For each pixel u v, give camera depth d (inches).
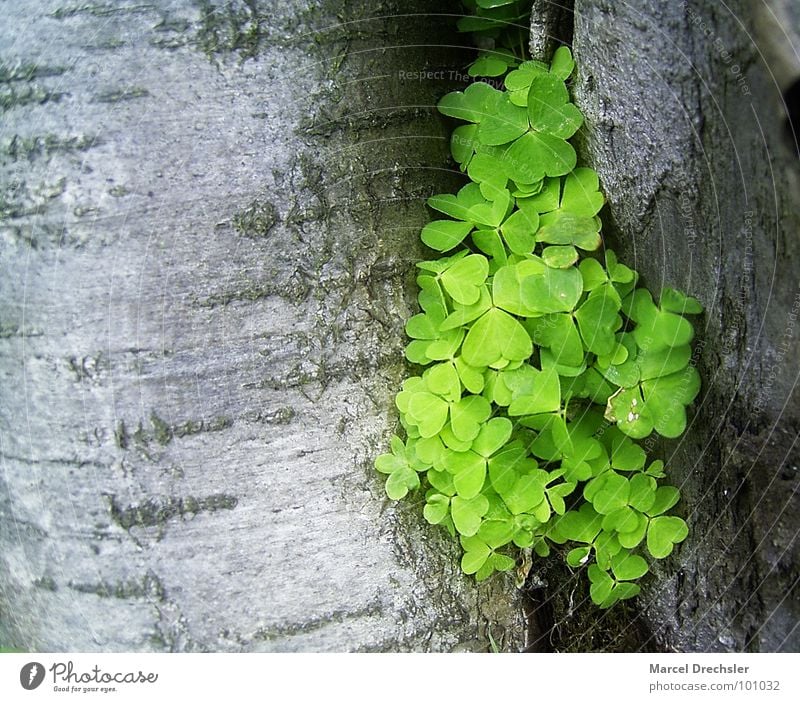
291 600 14.1
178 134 13.7
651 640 15.4
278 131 13.8
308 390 14.0
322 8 13.9
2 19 14.2
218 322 13.8
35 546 14.3
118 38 13.8
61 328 13.7
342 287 14.0
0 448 14.3
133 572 14.0
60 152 13.7
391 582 14.3
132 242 13.6
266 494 14.0
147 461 13.8
